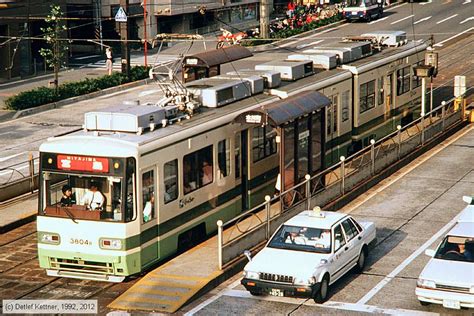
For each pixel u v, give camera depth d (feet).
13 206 99.25
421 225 90.07
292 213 88.12
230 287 73.77
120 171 72.18
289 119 88.43
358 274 76.23
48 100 161.99
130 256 72.90
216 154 84.69
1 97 170.40
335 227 73.46
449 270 67.21
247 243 80.12
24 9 193.88
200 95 89.35
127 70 181.78
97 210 73.00
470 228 72.90
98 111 78.43
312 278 67.67
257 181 91.91
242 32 235.81
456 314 66.90
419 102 138.62
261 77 97.66
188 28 242.99
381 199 100.32
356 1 245.65
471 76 176.24
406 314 67.00
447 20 241.14
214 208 84.84
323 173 94.73
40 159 74.69
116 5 227.20
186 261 77.87
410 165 115.44
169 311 67.82
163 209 76.59
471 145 125.29
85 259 73.67
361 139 116.47
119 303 69.46
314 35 235.40
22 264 81.20
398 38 135.33
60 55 170.71
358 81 114.11
